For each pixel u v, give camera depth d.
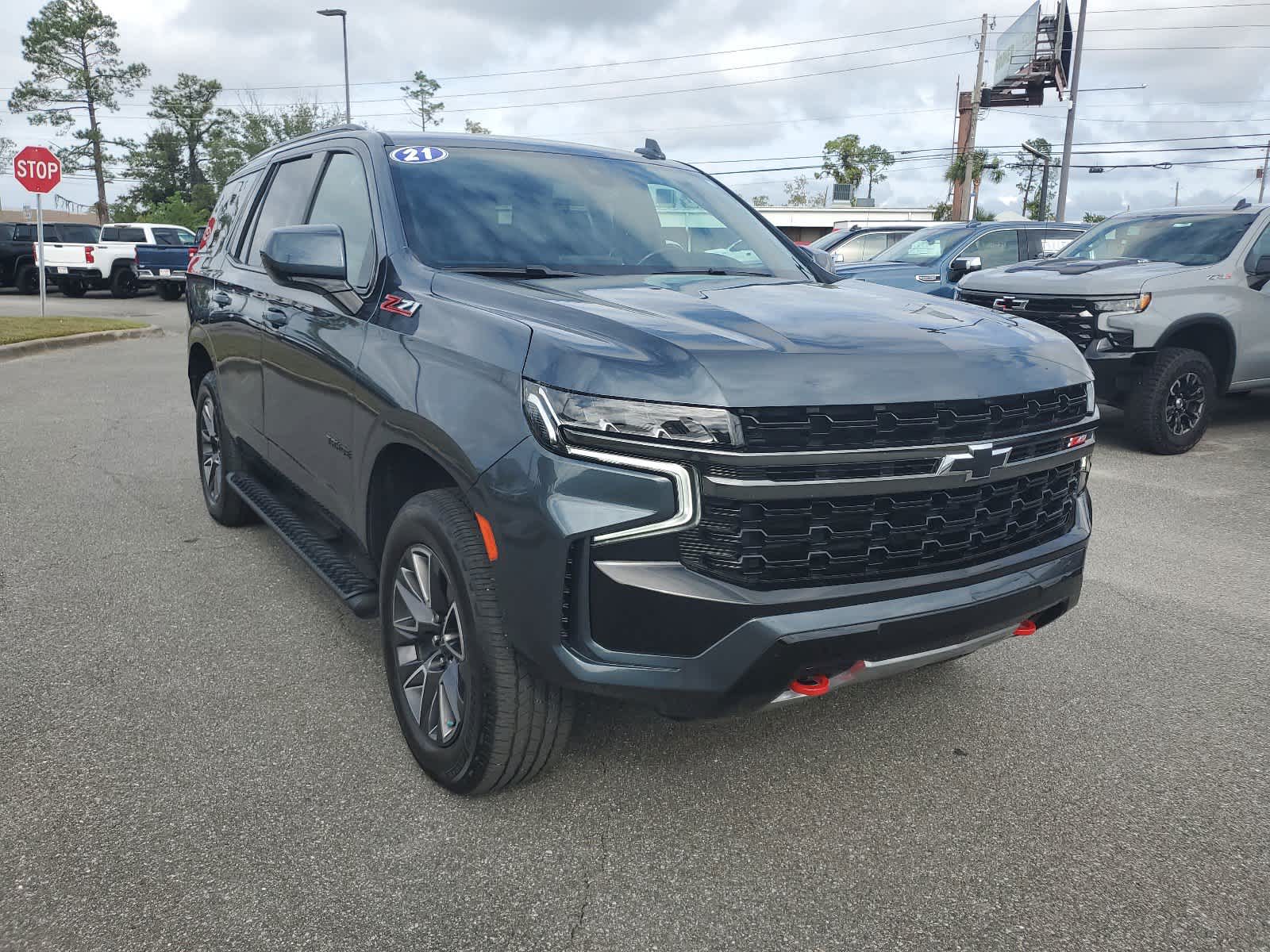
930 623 2.54
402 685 3.06
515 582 2.47
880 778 3.06
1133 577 5.05
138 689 3.55
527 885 2.50
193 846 2.62
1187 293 7.81
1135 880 2.58
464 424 2.61
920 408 2.47
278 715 3.37
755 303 2.94
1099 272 7.98
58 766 3.01
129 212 70.38
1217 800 2.98
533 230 3.53
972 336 2.80
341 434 3.40
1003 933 2.37
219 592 4.52
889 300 3.22
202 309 5.31
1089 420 2.96
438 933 2.32
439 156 3.75
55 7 62.94
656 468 2.32
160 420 8.67
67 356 13.39
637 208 3.89
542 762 2.75
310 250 3.27
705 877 2.55
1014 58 38.47
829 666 2.46
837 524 2.44
